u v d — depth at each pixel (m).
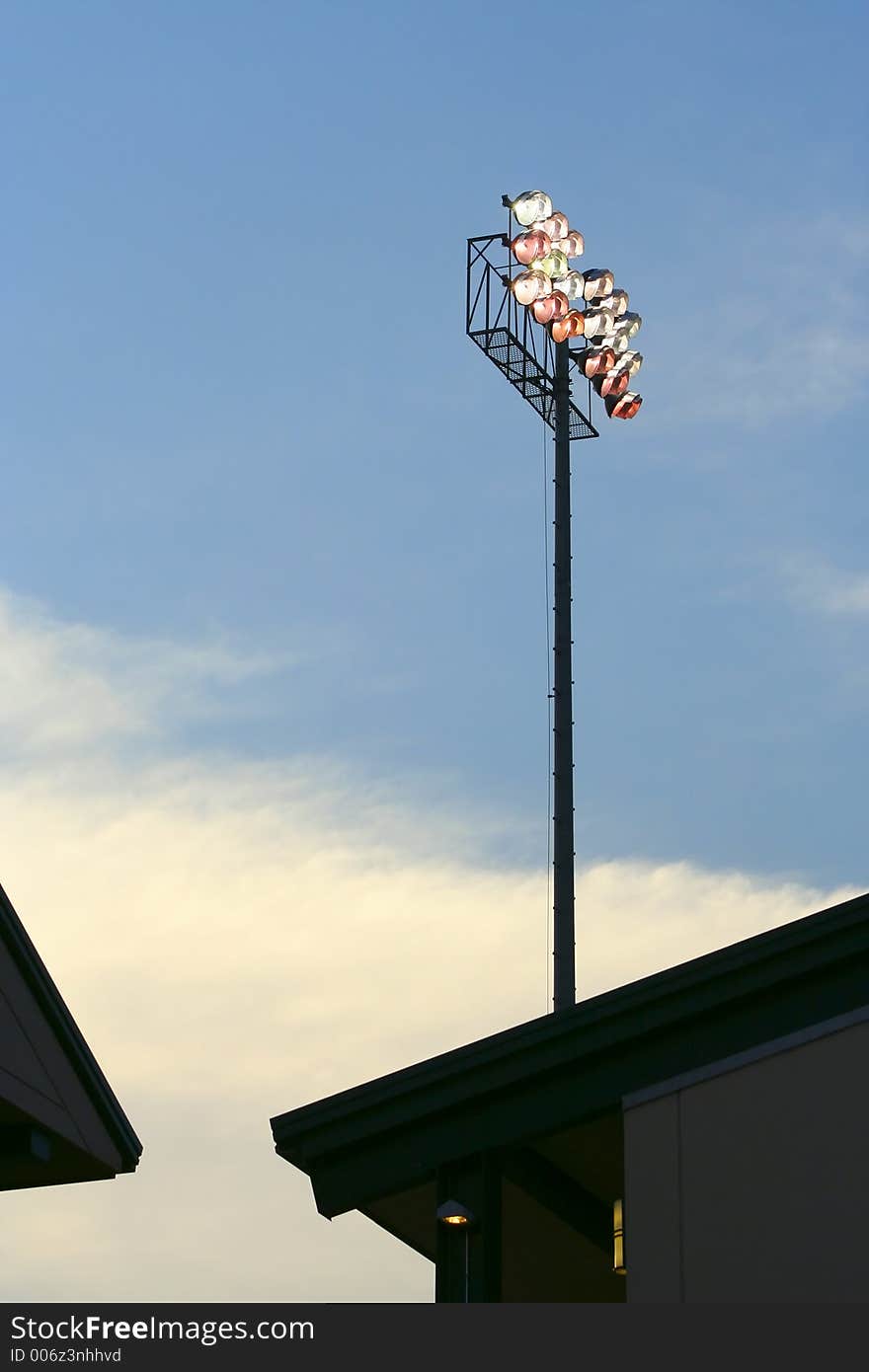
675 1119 12.64
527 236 25.52
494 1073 13.97
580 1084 13.70
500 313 25.52
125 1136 16.30
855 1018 12.34
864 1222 11.78
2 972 14.85
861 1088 12.13
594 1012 13.68
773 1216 12.04
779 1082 12.41
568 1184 16.08
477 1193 13.88
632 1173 12.59
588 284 26.22
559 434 25.72
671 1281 12.12
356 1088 14.38
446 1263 13.82
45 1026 15.41
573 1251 17.12
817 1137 12.14
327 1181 14.38
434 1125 14.20
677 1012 13.38
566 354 25.98
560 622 24.59
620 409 26.19
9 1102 14.54
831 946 13.00
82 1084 15.87
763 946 13.18
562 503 25.23
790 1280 11.83
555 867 22.73
